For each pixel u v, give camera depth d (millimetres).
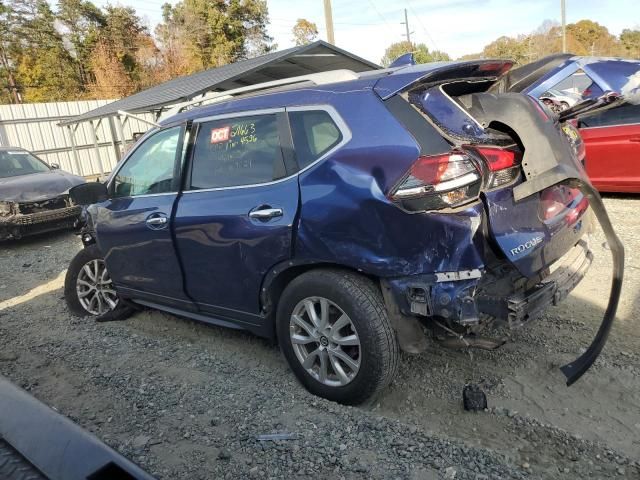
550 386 3230
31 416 1523
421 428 2893
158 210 3891
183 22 50750
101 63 46656
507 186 2797
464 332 2908
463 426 2943
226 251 3461
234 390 3443
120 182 4363
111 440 2971
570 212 3230
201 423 3086
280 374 3623
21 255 8523
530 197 2916
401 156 2729
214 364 3850
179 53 49469
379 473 2553
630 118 7281
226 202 3443
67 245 8945
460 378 3400
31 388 3682
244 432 2959
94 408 3354
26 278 6996
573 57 8188
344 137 2959
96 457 1352
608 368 3352
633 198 7711
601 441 2715
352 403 3121
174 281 3936
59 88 49406
